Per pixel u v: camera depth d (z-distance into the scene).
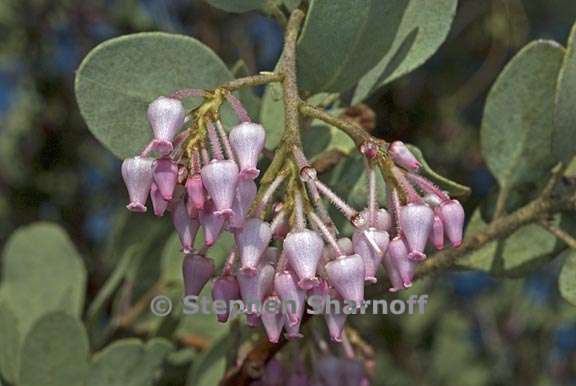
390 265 0.24
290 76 0.24
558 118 0.27
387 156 0.24
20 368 0.30
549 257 0.29
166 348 0.30
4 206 0.50
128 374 0.30
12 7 0.51
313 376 0.29
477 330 0.52
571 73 0.27
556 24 0.54
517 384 0.53
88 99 0.26
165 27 0.49
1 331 0.31
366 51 0.26
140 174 0.23
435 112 0.50
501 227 0.29
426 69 0.50
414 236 0.23
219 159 0.23
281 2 0.28
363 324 0.47
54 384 0.30
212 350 0.31
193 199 0.23
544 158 0.29
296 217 0.23
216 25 0.48
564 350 0.53
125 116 0.26
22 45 0.51
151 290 0.34
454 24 0.51
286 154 0.24
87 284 0.44
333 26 0.26
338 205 0.24
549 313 0.53
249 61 0.47
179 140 0.23
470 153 0.51
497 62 0.51
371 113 0.29
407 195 0.24
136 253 0.35
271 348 0.28
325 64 0.26
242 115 0.23
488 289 0.53
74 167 0.51
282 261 0.23
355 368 0.29
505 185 0.29
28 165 0.51
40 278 0.35
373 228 0.24
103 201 0.51
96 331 0.35
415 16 0.27
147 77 0.26
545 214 0.29
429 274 0.29
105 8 0.51
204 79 0.27
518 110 0.29
